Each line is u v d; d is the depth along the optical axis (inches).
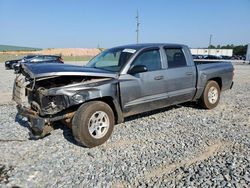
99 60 226.8
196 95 257.9
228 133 200.5
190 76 245.6
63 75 163.0
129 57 203.3
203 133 201.3
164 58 227.5
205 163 150.0
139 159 157.9
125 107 195.8
